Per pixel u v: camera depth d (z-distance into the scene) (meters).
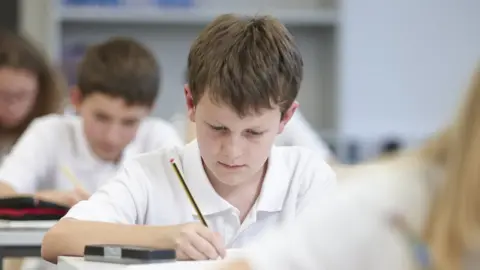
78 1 5.76
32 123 3.96
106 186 2.30
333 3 6.09
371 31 6.12
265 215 2.33
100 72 3.51
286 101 2.17
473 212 1.13
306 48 6.17
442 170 1.24
